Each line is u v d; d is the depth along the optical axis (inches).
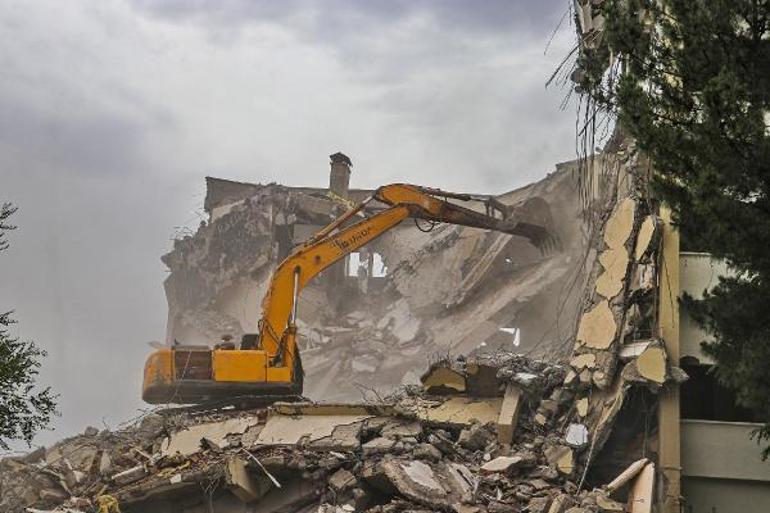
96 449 785.6
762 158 442.9
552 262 1328.7
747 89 450.6
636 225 798.5
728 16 462.3
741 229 442.0
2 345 495.8
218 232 1739.7
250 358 806.5
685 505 739.4
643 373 729.6
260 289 1642.5
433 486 641.6
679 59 471.5
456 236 1567.4
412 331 1519.4
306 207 1657.2
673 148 461.1
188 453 731.4
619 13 488.4
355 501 651.5
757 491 746.8
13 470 759.1
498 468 685.9
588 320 801.6
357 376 1482.5
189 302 1736.0
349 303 1681.8
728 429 754.2
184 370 805.9
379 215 901.2
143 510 698.8
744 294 466.9
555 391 773.3
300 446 701.3
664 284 764.0
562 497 637.9
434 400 795.4
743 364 451.8
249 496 681.6
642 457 736.3
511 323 1366.9
